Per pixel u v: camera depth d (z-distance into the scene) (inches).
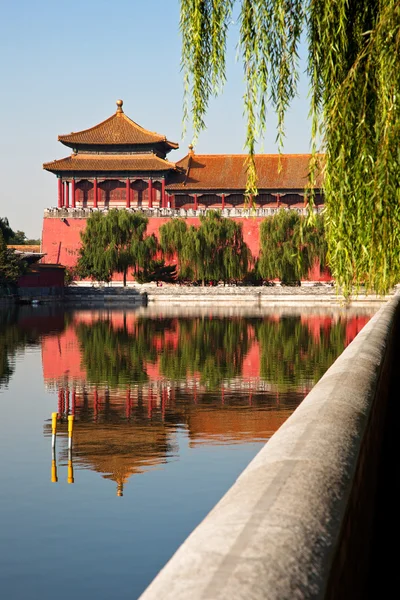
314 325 3024.1
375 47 287.7
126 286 4761.3
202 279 4436.5
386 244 285.3
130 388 1633.9
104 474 940.6
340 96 293.7
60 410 1392.7
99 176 5452.8
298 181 5231.3
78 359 2105.1
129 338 2628.0
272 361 2021.4
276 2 310.8
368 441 207.2
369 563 218.1
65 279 4960.6
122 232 4468.5
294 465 112.3
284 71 317.1
